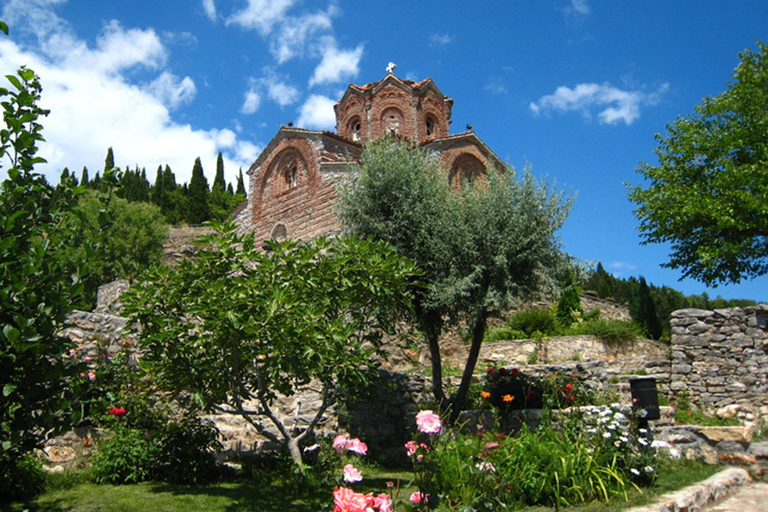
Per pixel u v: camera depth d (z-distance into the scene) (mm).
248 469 9938
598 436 7805
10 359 4809
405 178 14055
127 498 7750
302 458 10359
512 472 7090
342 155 23547
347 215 14281
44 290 5027
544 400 11461
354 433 12688
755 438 9281
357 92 27203
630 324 23312
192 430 9609
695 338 12695
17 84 5277
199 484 9008
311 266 9930
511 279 12812
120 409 9352
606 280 46625
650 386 8703
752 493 7496
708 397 12242
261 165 25422
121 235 32844
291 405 13648
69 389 5250
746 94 22422
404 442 13375
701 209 21484
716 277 22578
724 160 22016
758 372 11984
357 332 10883
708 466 8688
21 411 5039
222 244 9438
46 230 5414
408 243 13617
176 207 60000
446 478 6551
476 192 14125
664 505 6164
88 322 10922
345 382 9617
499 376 12922
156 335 8828
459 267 13156
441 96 27516
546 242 13211
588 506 6625
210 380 9109
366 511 3904
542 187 13609
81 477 8648
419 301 13336
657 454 8508
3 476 7371
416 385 14195
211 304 8672
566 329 22891
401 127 26219
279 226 24094
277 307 8523
